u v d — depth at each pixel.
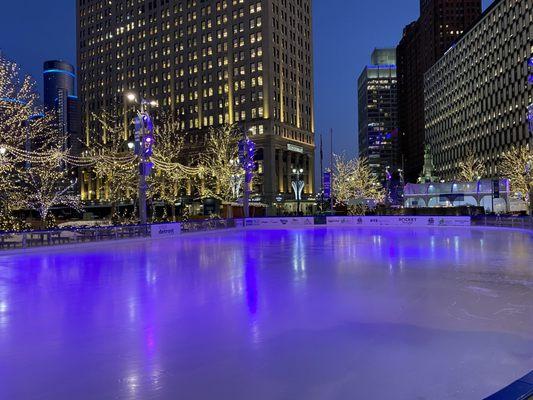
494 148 112.88
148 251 26.44
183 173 76.19
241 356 7.22
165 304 11.34
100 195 119.50
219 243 31.66
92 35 135.25
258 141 104.25
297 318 9.73
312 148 124.62
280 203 104.06
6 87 33.03
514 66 102.88
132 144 35.69
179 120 116.56
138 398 5.64
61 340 8.25
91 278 15.94
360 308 10.65
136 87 125.88
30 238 26.56
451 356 7.09
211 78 113.06
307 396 5.62
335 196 94.50
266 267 18.31
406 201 66.44
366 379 6.16
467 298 11.73
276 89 108.38
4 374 6.54
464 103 132.75
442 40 177.50
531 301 11.34
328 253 23.62
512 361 6.84
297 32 121.00
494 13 113.25
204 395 5.70
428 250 24.61
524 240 31.31
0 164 32.19
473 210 54.88
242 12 109.06
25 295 12.80
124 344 7.96
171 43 119.75
